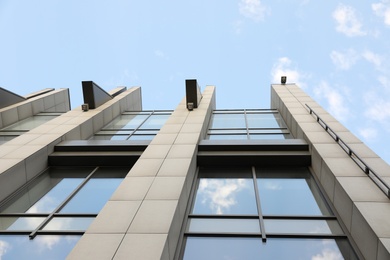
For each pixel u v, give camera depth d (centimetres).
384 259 673
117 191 941
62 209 1036
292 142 1386
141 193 927
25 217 988
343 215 915
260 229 903
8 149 1323
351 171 1027
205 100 2183
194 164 1248
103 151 1433
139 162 1145
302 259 796
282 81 2611
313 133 1409
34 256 815
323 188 1111
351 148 1208
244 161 1316
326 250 825
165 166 1105
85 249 707
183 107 1952
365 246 768
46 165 1364
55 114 2378
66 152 1428
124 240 734
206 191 1142
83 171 1348
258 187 1155
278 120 2077
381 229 729
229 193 1123
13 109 2123
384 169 1032
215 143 1402
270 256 808
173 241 806
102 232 762
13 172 1145
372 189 911
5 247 843
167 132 1483
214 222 948
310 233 877
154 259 673
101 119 2003
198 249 839
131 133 1930
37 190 1187
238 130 1906
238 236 874
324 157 1138
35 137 1485
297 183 1185
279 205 1031
